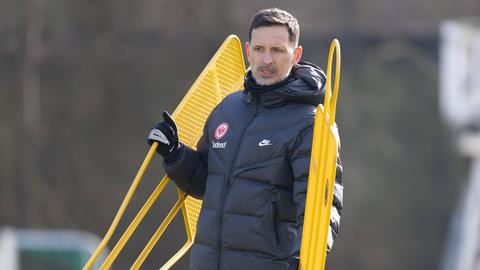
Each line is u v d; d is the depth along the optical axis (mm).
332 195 13781
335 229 14594
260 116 15766
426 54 137500
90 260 16812
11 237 49875
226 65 18859
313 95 15516
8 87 118250
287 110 15625
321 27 133875
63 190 119938
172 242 115562
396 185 132625
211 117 16562
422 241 132500
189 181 17062
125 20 122000
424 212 132375
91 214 119750
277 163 15438
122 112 122812
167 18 122938
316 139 14766
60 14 119312
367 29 135500
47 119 121125
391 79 135625
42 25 118375
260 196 15430
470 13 134750
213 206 15766
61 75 121625
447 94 68000
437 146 133125
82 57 121250
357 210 131125
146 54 123062
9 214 117062
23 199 117375
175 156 16984
